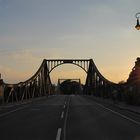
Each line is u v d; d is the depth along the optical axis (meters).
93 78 113.00
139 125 21.39
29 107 44.03
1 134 16.89
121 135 16.52
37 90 94.69
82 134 16.86
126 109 37.41
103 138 15.44
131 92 47.12
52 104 52.38
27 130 18.58
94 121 24.16
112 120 25.02
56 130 18.55
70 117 27.73
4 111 35.97
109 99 69.88
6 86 54.41
